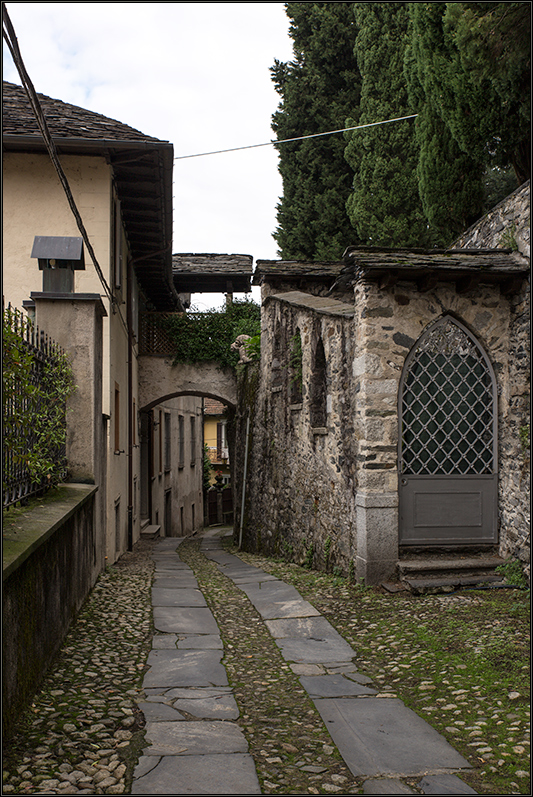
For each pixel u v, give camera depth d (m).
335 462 8.23
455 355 7.34
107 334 9.58
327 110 16.97
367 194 14.52
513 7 6.25
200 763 3.06
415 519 7.16
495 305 7.26
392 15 14.27
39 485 5.47
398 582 6.86
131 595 6.91
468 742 3.32
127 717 3.59
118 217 10.80
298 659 4.85
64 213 9.79
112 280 9.85
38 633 3.95
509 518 7.07
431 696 3.97
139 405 16.16
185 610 6.40
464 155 9.98
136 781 2.85
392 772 3.02
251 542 13.48
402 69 14.18
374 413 7.03
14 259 9.72
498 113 8.29
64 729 3.35
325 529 8.65
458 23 6.76
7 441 4.36
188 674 4.44
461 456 7.30
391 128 14.19
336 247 16.53
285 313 11.35
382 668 4.60
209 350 16.17
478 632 5.00
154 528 16.36
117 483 10.52
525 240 6.99
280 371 12.31
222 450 36.53
